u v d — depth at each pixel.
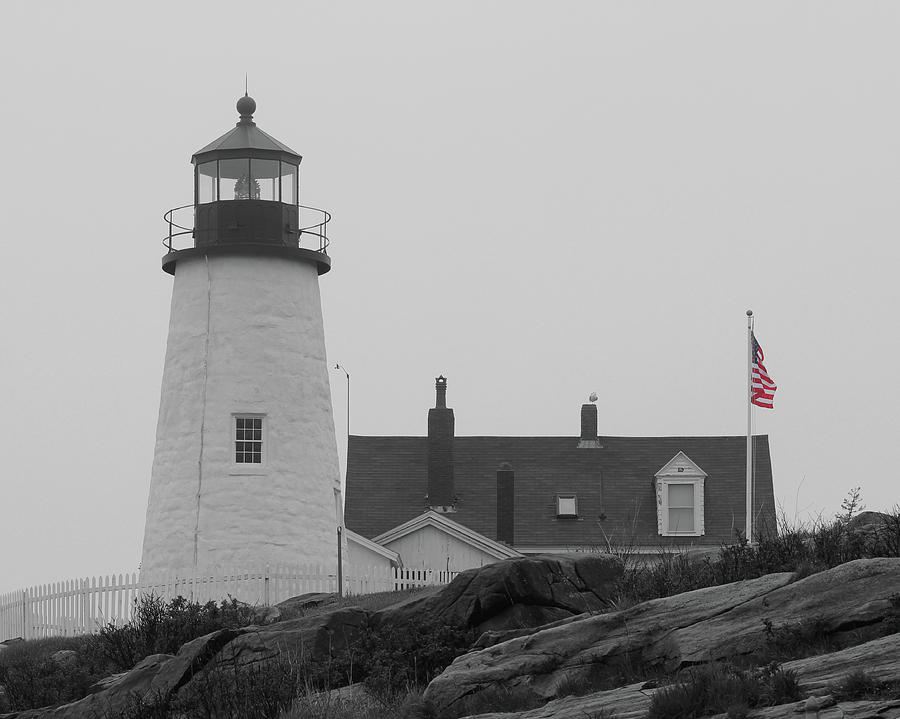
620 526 104.94
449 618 40.19
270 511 71.88
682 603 33.22
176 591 67.19
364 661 39.41
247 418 72.50
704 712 27.67
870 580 31.34
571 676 32.53
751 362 79.25
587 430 110.19
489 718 31.02
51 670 48.75
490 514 105.62
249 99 76.00
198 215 74.38
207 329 73.25
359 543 90.44
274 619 50.66
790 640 30.47
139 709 38.81
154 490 73.94
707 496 105.75
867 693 26.44
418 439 110.56
